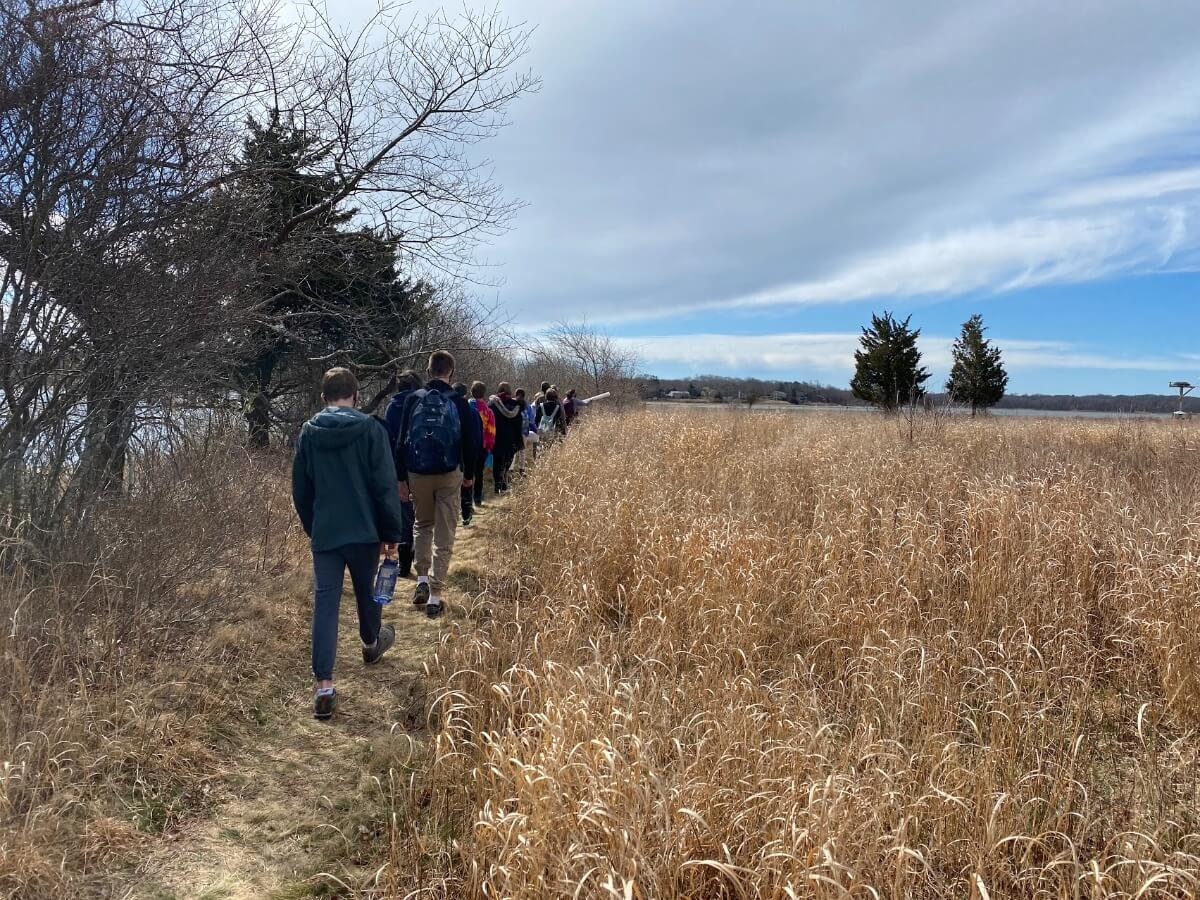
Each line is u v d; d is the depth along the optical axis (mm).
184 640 4223
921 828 2750
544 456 10305
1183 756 3316
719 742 2990
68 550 4234
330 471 3730
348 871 2650
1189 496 6812
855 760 3004
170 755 3170
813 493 7906
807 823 2430
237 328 6430
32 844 2400
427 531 5469
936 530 6016
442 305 14367
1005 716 3275
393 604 5531
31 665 3270
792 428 15977
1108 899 2176
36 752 2812
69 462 4617
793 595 5141
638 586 4949
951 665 3947
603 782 2514
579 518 6387
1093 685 4066
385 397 13852
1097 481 7934
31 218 4578
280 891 2529
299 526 6484
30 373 4496
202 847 2719
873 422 15609
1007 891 2561
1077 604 4645
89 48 4941
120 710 3355
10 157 4645
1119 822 2879
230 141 6230
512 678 3652
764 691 3594
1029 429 14406
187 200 5516
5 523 3895
